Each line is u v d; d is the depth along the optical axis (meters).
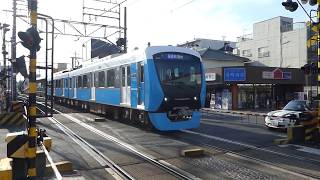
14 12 24.58
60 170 8.35
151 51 14.62
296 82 37.09
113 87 18.72
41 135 8.10
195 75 14.98
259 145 12.00
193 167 8.87
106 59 20.70
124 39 27.44
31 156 6.71
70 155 10.15
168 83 14.32
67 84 32.06
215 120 21.64
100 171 8.52
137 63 15.41
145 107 14.47
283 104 36.16
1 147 11.45
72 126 16.77
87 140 12.73
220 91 36.25
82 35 27.67
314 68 12.61
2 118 17.28
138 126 16.83
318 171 8.50
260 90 36.78
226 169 8.67
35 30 6.64
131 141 12.59
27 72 6.86
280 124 15.80
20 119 17.48
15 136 7.03
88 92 24.19
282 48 51.78
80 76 26.73
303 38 48.81
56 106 32.78
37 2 6.71
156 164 9.14
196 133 14.97
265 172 8.38
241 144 12.16
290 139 12.62
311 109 16.27
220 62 43.16
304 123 12.94
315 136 12.48
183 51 15.01
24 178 7.05
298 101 17.48
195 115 14.74
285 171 8.47
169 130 14.50
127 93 16.72
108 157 9.93
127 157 9.95
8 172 6.65
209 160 9.65
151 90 14.13
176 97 14.31
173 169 8.64
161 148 11.29
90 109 24.33
